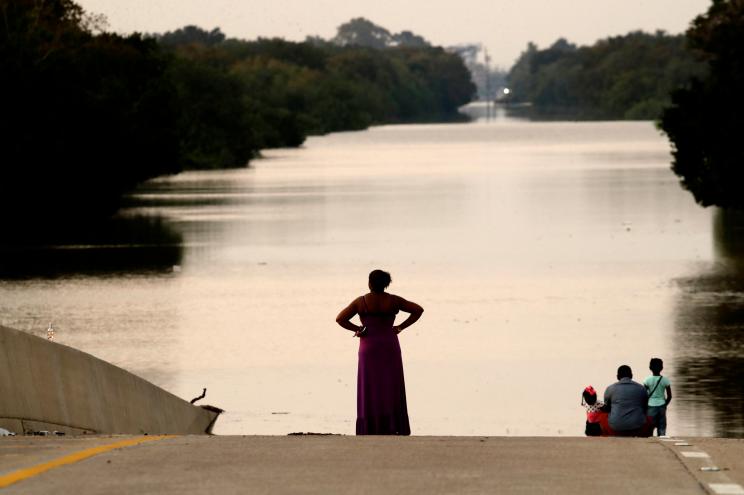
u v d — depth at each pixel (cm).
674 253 12138
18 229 15388
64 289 9956
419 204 18338
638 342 7400
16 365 3662
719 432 5022
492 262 11544
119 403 4350
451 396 5953
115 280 10506
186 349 7262
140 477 2291
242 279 10500
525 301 9156
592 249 12531
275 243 13312
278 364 6812
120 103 18512
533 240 13425
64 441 2823
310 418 5428
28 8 17638
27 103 15800
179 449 2634
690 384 6112
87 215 17312
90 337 7688
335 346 7369
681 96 14712
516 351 7175
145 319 8400
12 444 2772
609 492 2177
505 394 5991
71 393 3981
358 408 3378
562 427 5250
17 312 8725
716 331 7744
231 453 2583
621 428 4222
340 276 10625
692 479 2291
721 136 14088
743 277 10350
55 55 17212
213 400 5841
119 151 17075
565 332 7806
